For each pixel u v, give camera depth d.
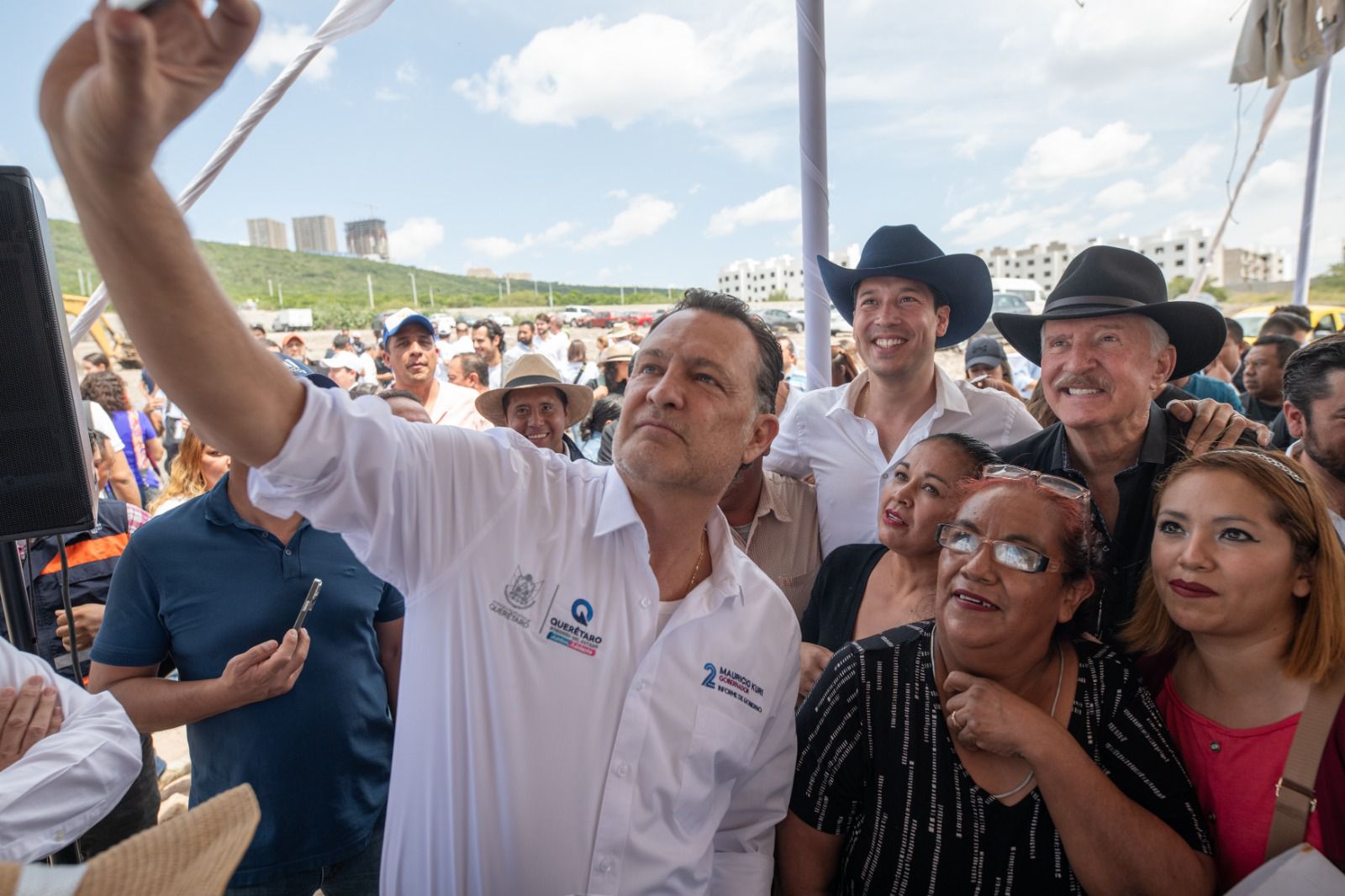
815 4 3.19
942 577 1.40
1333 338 2.19
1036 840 1.29
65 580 1.81
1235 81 5.21
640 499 1.28
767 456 3.06
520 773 1.17
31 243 1.44
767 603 1.43
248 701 1.67
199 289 0.76
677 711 1.25
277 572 1.81
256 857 1.79
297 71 2.39
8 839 1.19
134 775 1.41
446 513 1.18
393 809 1.26
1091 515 1.43
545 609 1.20
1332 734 1.22
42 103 0.67
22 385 1.45
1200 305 1.95
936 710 1.39
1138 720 1.34
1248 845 1.27
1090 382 1.97
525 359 3.54
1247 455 1.35
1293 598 1.29
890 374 2.66
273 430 0.91
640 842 1.20
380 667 1.97
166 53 0.60
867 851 1.39
